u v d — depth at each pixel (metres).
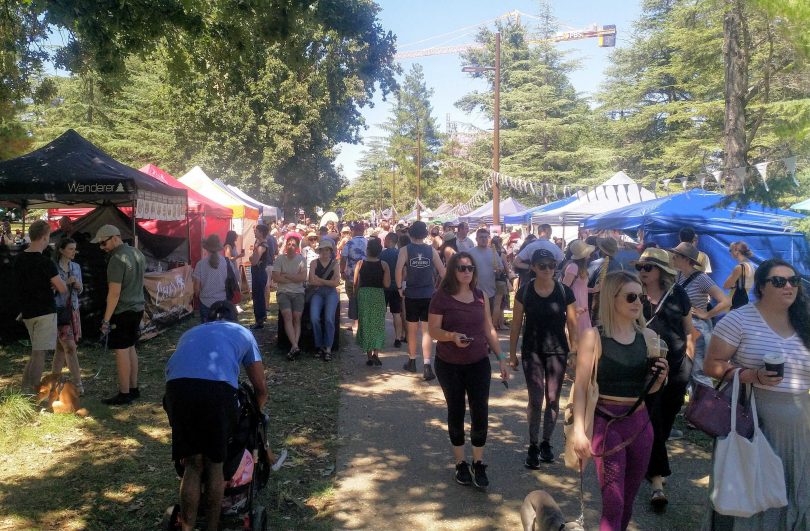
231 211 18.25
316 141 38.50
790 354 3.34
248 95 36.19
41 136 33.25
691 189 12.27
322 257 9.41
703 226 10.74
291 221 45.31
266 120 36.97
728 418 3.32
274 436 6.03
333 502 4.69
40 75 12.45
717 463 3.32
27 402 6.26
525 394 7.69
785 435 3.34
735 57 11.20
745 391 3.38
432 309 4.96
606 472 3.55
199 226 15.48
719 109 30.50
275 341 10.67
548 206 21.80
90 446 5.67
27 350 9.29
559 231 26.56
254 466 4.09
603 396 3.63
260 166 37.44
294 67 10.43
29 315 6.60
